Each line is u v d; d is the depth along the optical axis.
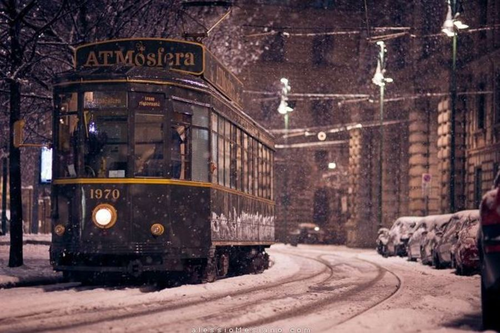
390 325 14.55
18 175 28.22
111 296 20.17
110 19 35.94
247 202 30.75
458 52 64.38
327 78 103.12
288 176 101.94
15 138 23.64
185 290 22.03
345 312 17.28
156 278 24.48
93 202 22.89
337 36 103.44
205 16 49.34
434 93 70.44
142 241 22.88
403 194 79.44
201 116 24.48
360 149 87.94
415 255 46.12
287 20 101.31
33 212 59.88
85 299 19.22
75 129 23.23
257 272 33.88
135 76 23.06
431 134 72.56
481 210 13.20
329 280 28.84
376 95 84.62
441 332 13.53
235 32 53.84
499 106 58.72
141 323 14.78
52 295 19.95
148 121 23.16
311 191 102.25
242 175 29.91
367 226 86.06
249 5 97.50
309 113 102.81
